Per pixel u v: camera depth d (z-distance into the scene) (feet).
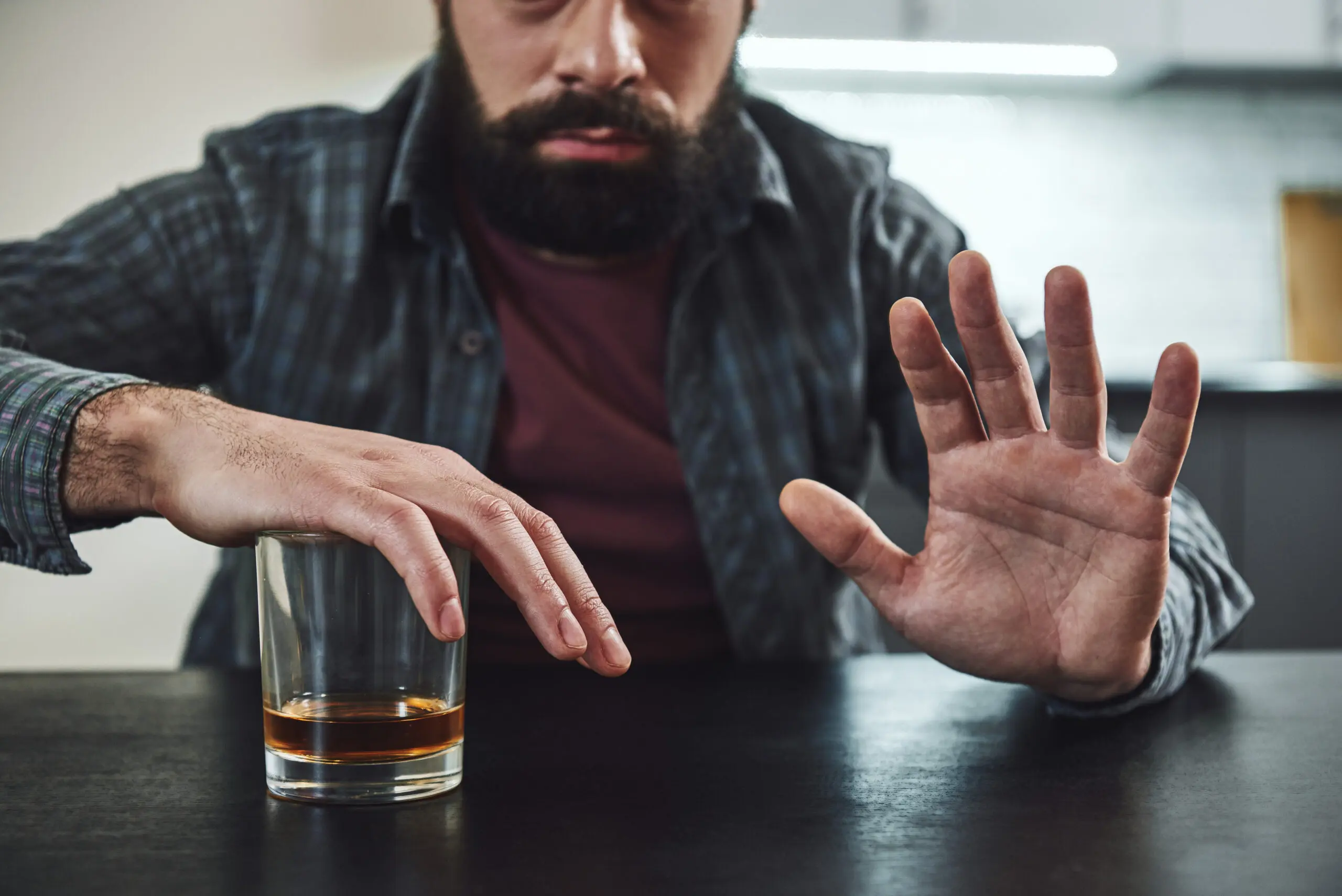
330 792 2.02
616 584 3.77
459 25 3.51
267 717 2.06
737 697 2.62
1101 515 2.36
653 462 3.74
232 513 2.21
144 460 2.43
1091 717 2.47
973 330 2.35
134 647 8.64
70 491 2.48
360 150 3.88
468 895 1.77
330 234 3.78
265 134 3.97
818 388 3.86
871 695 2.63
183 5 8.66
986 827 1.96
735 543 3.75
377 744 2.02
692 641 3.81
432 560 2.00
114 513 2.50
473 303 3.73
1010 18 8.63
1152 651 2.48
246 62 8.76
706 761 2.23
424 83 3.90
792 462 3.80
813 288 3.92
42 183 8.59
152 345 3.70
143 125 8.66
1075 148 9.86
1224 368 9.46
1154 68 9.11
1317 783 2.13
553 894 1.77
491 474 3.72
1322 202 9.90
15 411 2.52
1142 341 9.95
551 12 3.34
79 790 2.09
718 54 3.52
